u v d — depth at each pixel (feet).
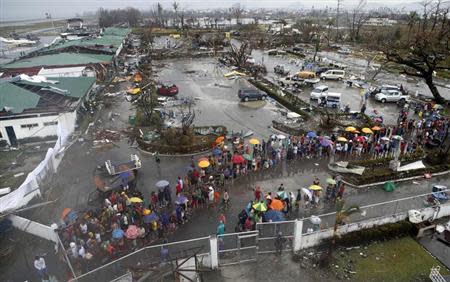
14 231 65.51
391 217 67.21
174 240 63.62
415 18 272.92
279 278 55.83
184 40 368.48
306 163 93.66
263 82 184.65
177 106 143.54
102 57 195.31
